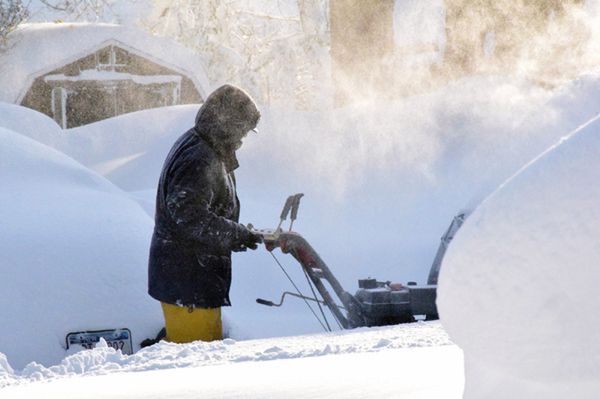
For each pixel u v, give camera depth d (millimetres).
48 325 18172
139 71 81625
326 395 5094
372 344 10328
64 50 77750
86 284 18891
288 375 6371
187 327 17500
